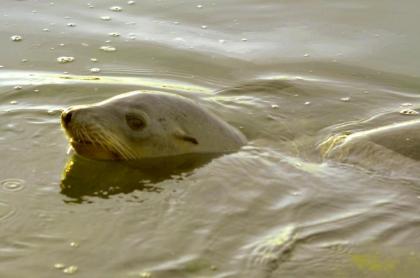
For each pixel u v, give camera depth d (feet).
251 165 84.74
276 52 115.03
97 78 105.70
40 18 123.44
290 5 129.90
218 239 69.41
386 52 115.44
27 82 103.04
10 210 73.41
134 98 88.38
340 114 98.73
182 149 87.45
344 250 69.05
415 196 79.61
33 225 70.95
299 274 65.36
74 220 72.08
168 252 67.10
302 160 86.74
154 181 80.69
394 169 84.79
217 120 90.99
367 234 71.82
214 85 105.70
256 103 100.78
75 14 125.29
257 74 108.88
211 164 84.79
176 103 89.30
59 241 68.44
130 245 68.03
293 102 101.60
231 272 64.69
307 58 113.60
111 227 70.95
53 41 116.06
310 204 76.59
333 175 83.35
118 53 113.29
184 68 109.91
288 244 69.21
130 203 75.61
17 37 116.98
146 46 115.44
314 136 93.04
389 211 76.18
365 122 96.63
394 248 69.87
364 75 109.29
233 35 119.96
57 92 100.58
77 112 84.64
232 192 78.38
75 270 64.34
